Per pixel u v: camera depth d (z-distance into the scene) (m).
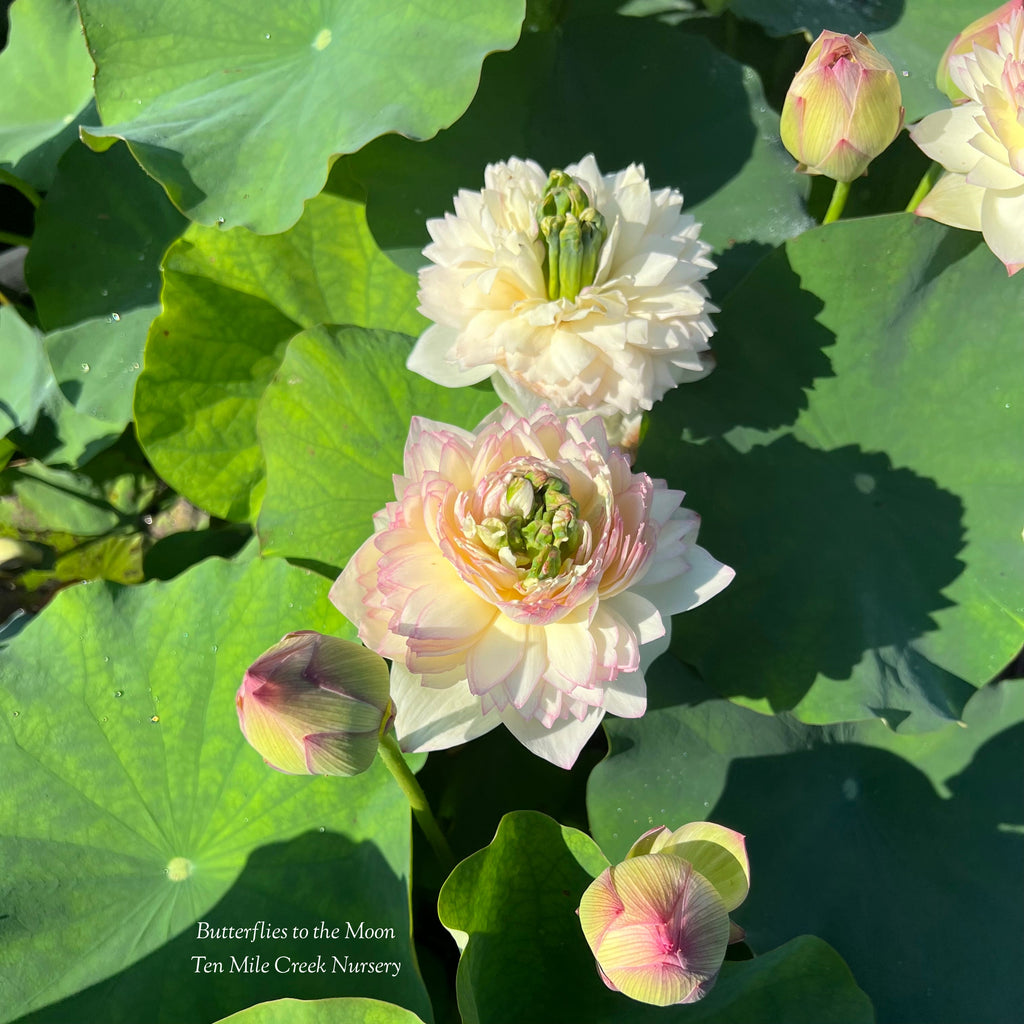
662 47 0.87
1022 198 0.73
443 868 0.77
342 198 0.85
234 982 0.70
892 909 0.73
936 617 0.75
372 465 0.80
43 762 0.74
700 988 0.62
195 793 0.73
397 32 0.79
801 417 0.78
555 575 0.63
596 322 0.72
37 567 0.97
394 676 0.67
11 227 1.12
